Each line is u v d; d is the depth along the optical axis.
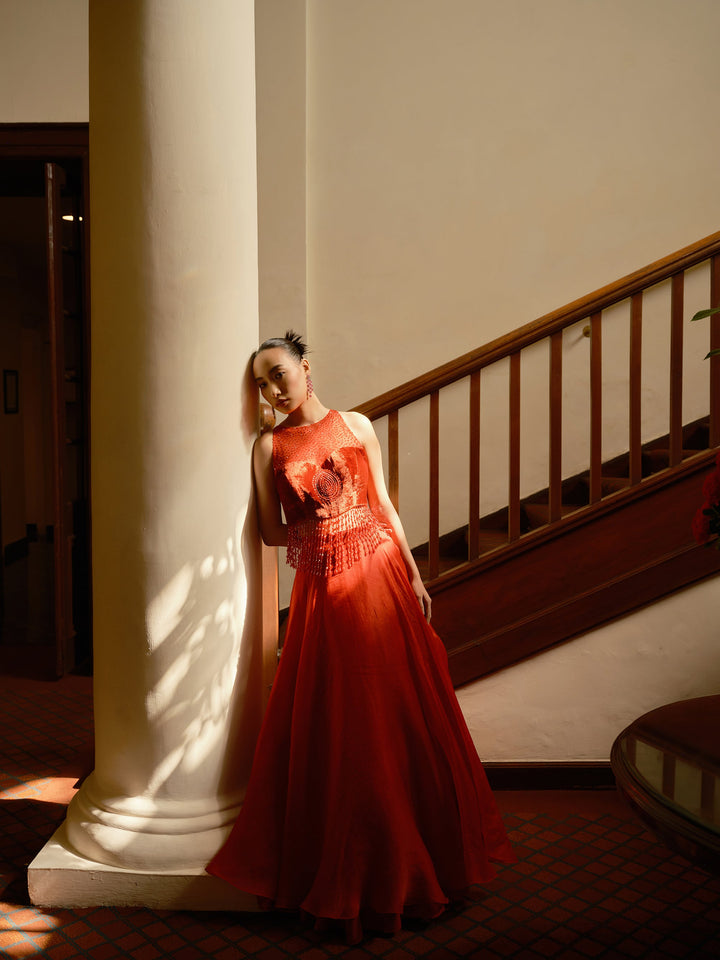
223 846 2.51
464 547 4.88
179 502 2.49
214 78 2.45
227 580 2.57
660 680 3.28
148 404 2.46
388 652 2.50
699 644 3.27
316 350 4.93
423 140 4.85
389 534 2.72
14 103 4.82
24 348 11.54
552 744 3.31
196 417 2.49
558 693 3.29
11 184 5.44
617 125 4.82
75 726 4.20
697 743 1.67
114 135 2.43
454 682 3.28
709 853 1.32
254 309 2.65
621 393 4.89
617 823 3.06
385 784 2.42
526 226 4.87
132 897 2.52
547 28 4.80
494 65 4.82
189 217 2.44
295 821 2.46
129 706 2.55
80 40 4.80
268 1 4.78
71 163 4.97
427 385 3.25
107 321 2.48
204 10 2.42
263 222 4.84
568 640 3.27
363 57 4.83
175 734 2.54
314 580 2.54
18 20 4.79
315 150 4.86
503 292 4.89
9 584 8.51
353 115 4.84
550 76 4.82
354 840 2.40
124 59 2.40
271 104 4.80
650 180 4.84
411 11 4.82
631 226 4.85
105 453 2.52
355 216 4.88
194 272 2.46
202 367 2.48
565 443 4.93
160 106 2.40
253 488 2.68
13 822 3.11
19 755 3.80
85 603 5.28
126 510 2.50
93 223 2.51
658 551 3.25
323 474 2.54
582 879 2.69
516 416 3.30
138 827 2.52
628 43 4.80
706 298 4.87
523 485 4.96
